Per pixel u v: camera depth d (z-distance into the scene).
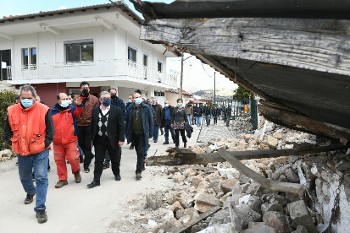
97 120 5.53
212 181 5.16
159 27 1.67
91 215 4.23
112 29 17.58
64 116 5.48
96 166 5.59
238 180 4.98
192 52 1.60
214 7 1.43
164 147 10.71
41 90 19.08
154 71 23.30
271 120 4.07
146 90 23.39
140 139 6.16
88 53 18.45
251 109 13.61
